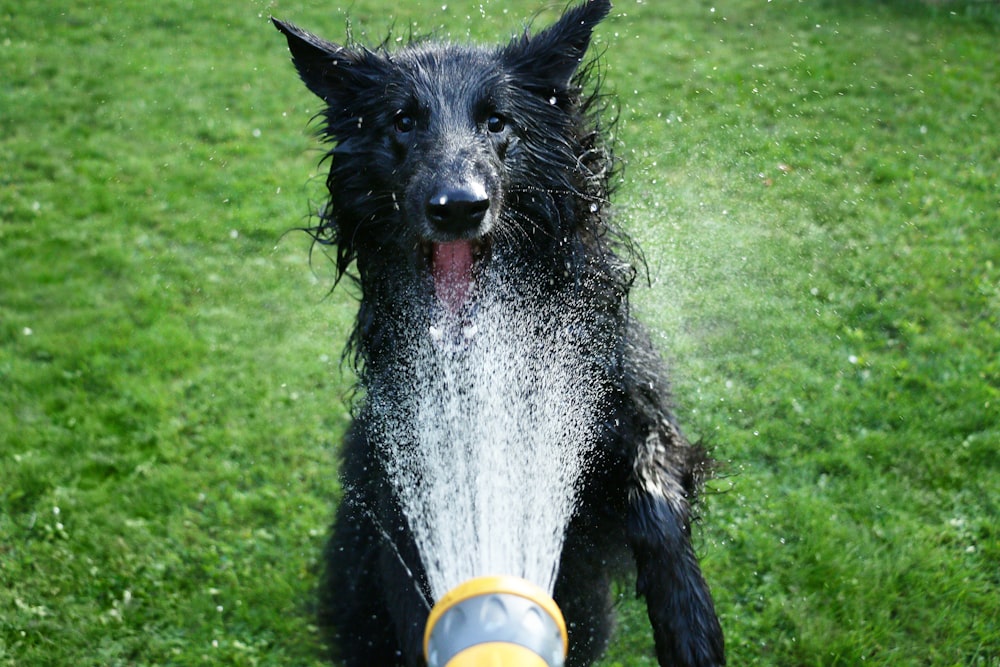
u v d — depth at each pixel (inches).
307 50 40.4
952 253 61.2
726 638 41.8
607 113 47.5
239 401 54.4
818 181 70.5
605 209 41.3
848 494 46.7
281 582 45.1
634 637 43.6
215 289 63.2
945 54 92.0
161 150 81.9
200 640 43.4
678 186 69.7
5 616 43.9
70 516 47.9
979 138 76.2
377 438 40.4
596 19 40.7
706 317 56.7
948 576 43.0
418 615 37.9
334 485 49.4
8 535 47.1
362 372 42.0
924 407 50.3
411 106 38.8
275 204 72.9
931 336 54.7
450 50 40.6
